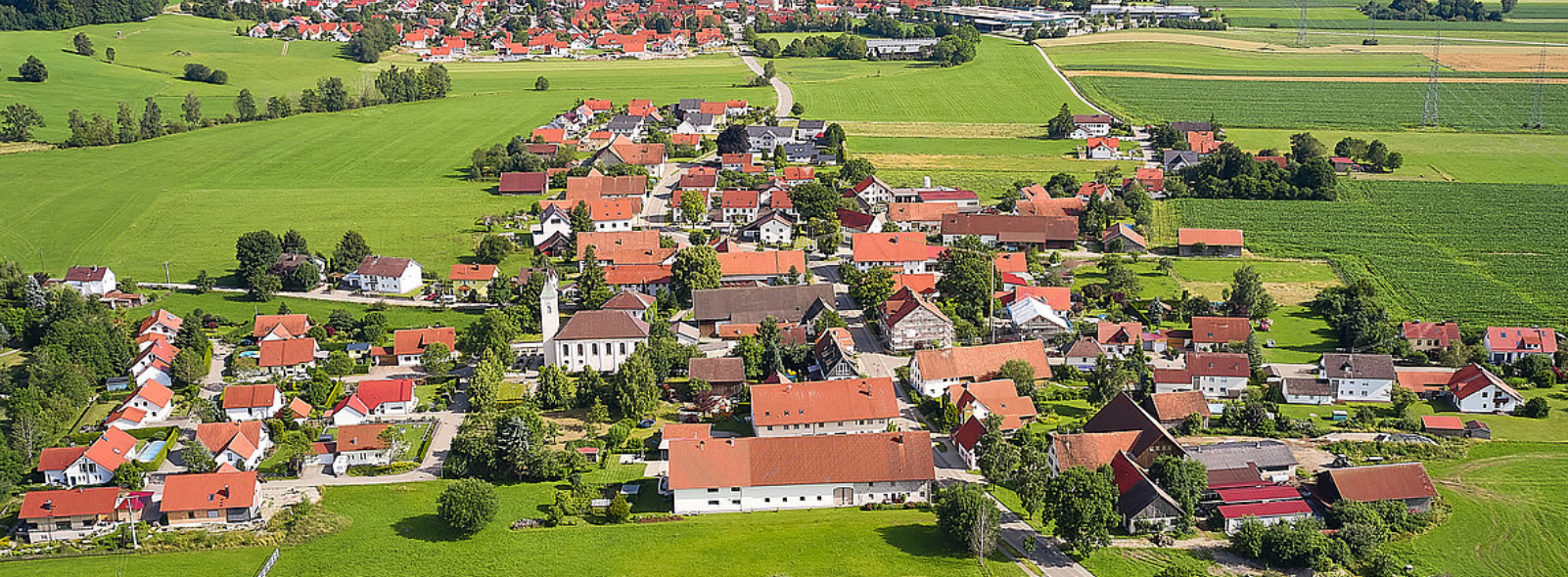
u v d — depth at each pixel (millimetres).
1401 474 175625
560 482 189375
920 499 182875
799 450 182750
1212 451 184750
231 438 196625
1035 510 175125
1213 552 164375
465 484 171250
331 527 173250
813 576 156625
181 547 168875
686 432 199750
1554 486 183750
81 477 190750
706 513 179500
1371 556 161000
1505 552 164250
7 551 168875
